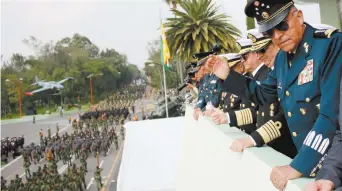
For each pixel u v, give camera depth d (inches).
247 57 94.7
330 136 49.6
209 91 167.9
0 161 637.9
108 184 570.9
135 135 320.8
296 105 61.2
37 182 599.8
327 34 55.9
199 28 544.1
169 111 677.3
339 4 318.7
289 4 56.7
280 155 59.8
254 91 81.1
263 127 73.9
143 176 269.6
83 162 607.5
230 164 77.5
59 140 646.5
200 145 126.9
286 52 63.7
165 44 561.0
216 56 83.0
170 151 301.0
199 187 124.6
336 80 52.3
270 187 53.2
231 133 85.9
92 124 693.3
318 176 44.9
